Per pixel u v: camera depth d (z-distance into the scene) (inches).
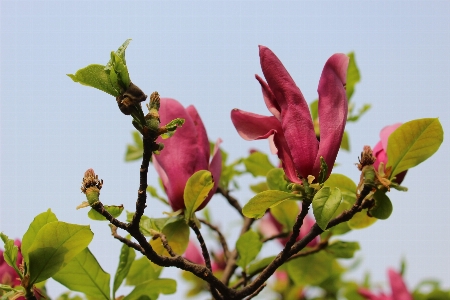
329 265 53.4
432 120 45.4
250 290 43.9
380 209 45.7
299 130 43.3
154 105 40.8
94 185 41.5
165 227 46.6
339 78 43.7
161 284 47.6
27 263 43.1
